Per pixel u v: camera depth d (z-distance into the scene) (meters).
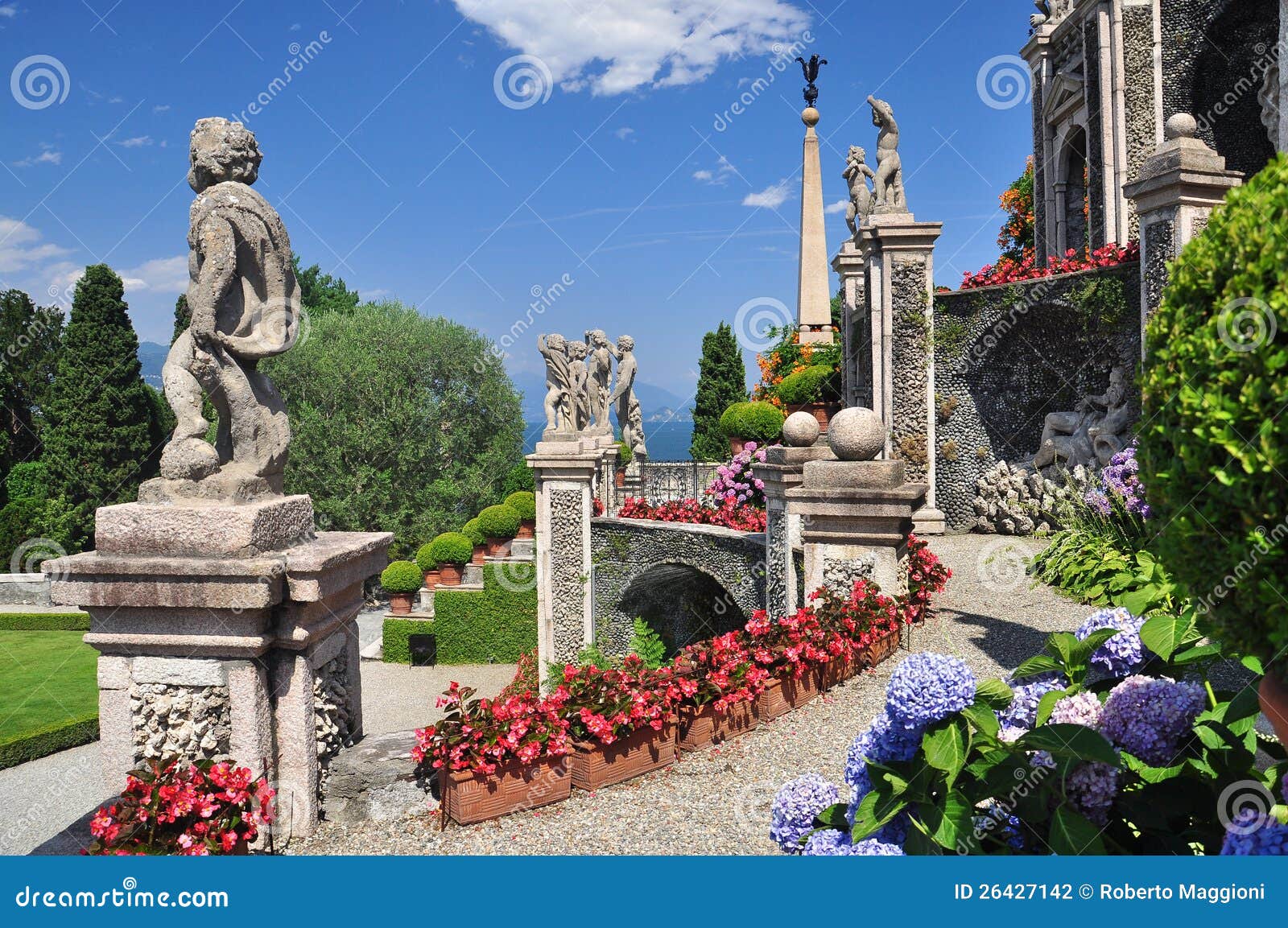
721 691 6.35
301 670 4.92
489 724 5.31
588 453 16.98
